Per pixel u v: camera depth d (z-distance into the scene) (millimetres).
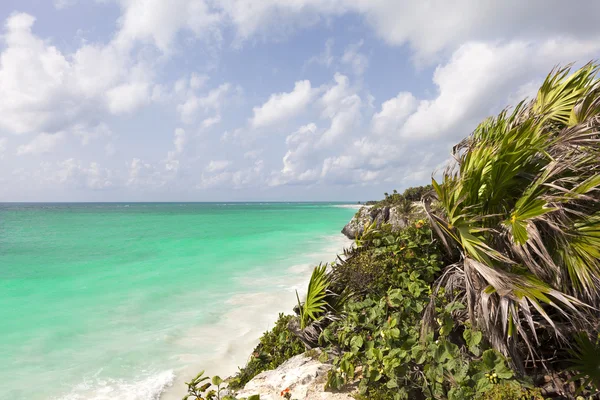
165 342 8844
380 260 5781
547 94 5438
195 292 13359
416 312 4641
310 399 4059
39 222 59500
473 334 3797
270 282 14750
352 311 5215
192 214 93125
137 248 25781
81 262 20109
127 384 6895
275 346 6449
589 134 3941
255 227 46250
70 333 9492
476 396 3432
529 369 3832
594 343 3424
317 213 96750
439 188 4434
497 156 4000
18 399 6328
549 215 3740
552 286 3656
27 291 13914
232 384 5434
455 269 4688
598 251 3344
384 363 3916
